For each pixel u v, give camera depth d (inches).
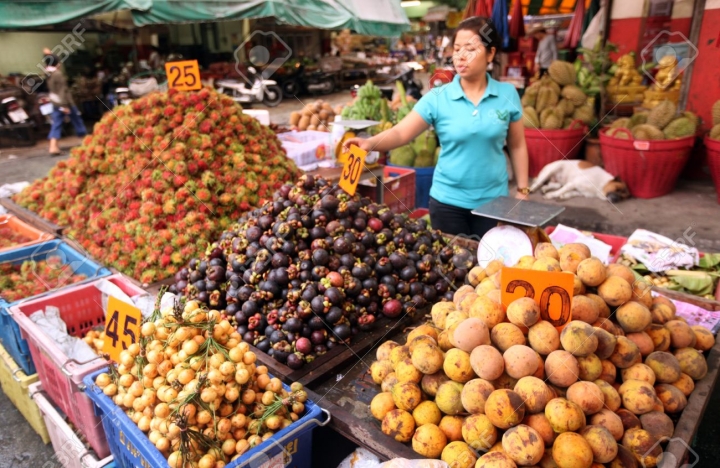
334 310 69.7
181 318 59.3
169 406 54.4
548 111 193.6
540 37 260.8
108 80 362.0
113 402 62.3
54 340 78.2
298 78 401.4
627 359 53.6
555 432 46.6
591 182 166.6
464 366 50.6
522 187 107.8
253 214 85.9
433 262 82.8
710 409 92.0
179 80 129.0
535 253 64.4
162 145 114.1
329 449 64.6
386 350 62.5
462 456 48.5
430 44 540.7
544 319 52.9
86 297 96.6
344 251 75.1
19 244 120.5
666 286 101.0
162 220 106.0
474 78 96.3
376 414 55.7
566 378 49.1
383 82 457.1
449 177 105.8
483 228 107.6
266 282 73.2
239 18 217.0
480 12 184.1
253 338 73.5
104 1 191.0
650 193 162.4
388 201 153.9
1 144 317.7
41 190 138.6
